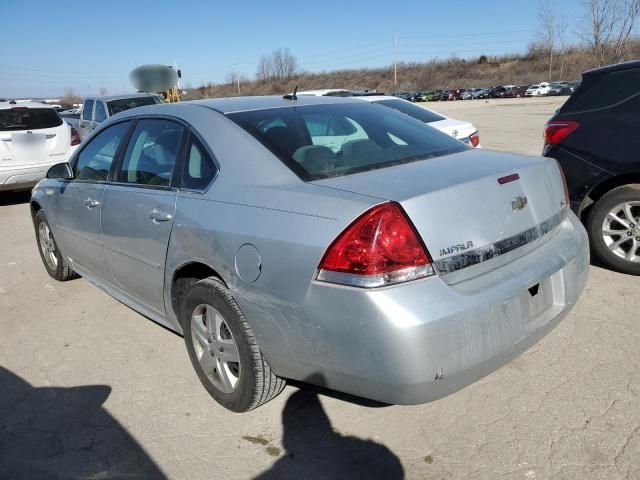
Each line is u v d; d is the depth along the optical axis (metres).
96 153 4.06
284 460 2.59
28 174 8.67
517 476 2.39
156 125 3.49
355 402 2.99
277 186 2.60
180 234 2.94
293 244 2.36
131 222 3.38
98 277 4.20
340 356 2.28
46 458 2.69
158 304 3.38
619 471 2.38
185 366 3.48
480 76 84.50
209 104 3.34
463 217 2.36
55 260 5.00
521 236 2.57
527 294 2.51
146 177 3.40
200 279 3.07
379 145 3.08
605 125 4.40
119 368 3.50
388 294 2.15
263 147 2.80
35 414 3.06
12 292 4.96
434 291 2.20
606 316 3.76
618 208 4.41
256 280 2.51
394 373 2.16
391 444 2.65
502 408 2.85
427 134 3.41
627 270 4.46
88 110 13.54
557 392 2.95
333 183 2.52
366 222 2.21
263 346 2.60
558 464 2.44
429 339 2.14
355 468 2.51
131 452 2.70
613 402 2.84
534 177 2.75
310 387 3.15
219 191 2.81
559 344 3.43
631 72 4.35
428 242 2.23
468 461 2.50
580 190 4.56
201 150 3.04
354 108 3.57
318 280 2.28
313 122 3.18
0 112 8.54
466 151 3.17
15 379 3.44
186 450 2.69
